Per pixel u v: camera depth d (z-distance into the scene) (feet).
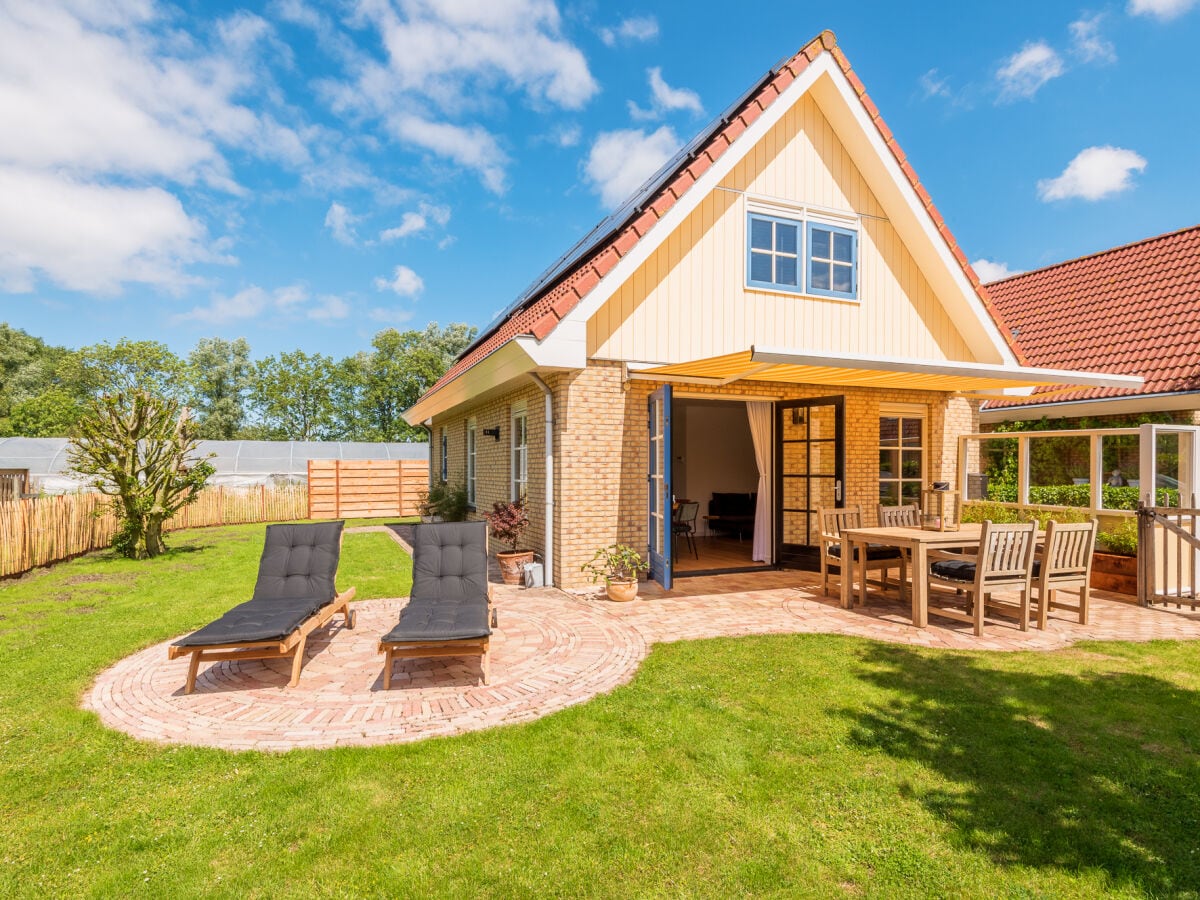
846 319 41.09
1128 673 20.89
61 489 96.58
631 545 36.06
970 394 46.19
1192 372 41.39
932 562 29.09
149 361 189.98
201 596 34.09
